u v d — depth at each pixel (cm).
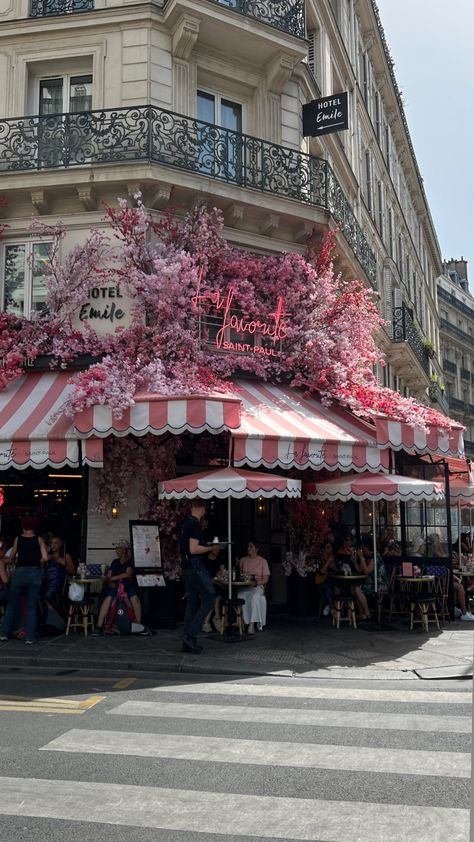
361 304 1362
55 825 381
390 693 702
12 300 1242
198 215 1226
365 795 423
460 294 5591
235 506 1340
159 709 628
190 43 1284
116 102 1262
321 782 445
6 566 1080
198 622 893
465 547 1712
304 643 963
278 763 480
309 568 1223
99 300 1199
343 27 2047
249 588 1064
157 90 1264
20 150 1230
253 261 1275
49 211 1238
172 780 447
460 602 1229
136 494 1158
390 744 523
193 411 976
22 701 657
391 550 1282
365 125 2311
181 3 1236
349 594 1161
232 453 1025
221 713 614
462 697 685
